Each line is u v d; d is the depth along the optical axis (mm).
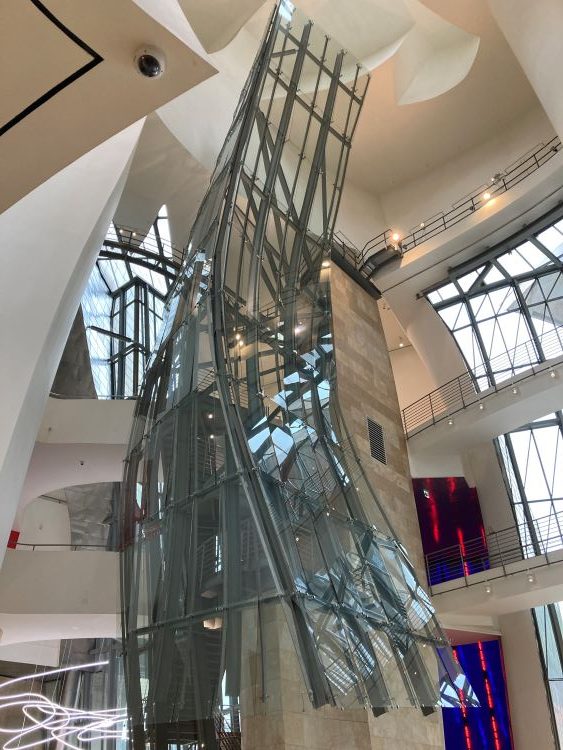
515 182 17734
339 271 16250
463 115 19516
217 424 7516
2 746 16047
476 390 18156
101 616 11297
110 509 18984
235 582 6148
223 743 5254
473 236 17562
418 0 16656
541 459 17922
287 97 11922
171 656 6059
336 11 18859
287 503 7012
